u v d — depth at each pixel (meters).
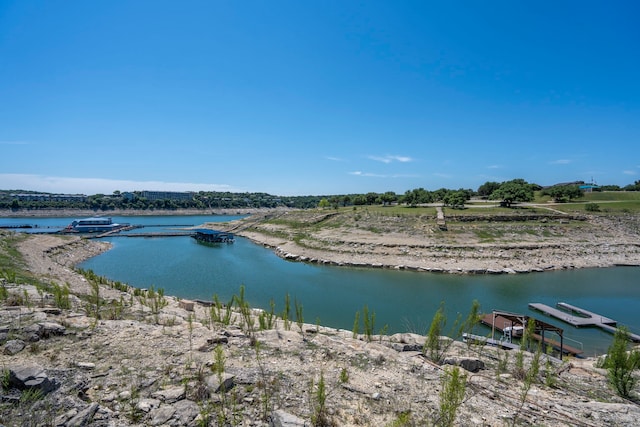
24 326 12.24
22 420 6.92
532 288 48.66
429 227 81.19
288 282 51.59
